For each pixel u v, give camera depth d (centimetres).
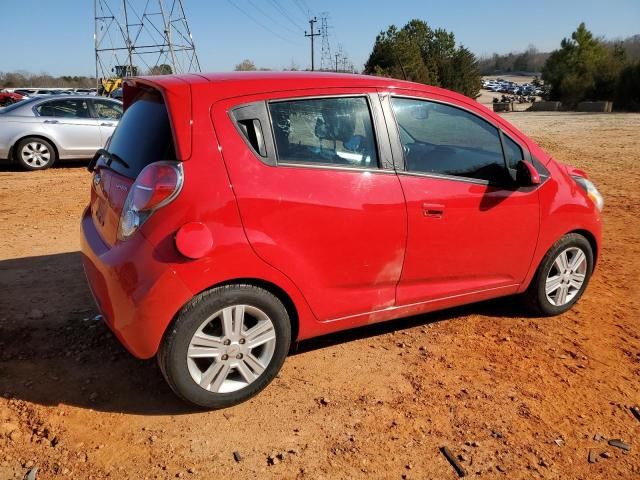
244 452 282
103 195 342
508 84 11900
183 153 290
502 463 282
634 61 5625
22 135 1091
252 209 297
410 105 360
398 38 6762
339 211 322
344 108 336
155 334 286
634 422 319
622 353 395
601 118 3384
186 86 304
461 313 451
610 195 933
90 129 1149
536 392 342
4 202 810
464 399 332
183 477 264
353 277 339
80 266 531
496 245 391
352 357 375
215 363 304
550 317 447
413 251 356
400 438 297
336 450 286
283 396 329
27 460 271
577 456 290
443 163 367
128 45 3681
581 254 443
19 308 432
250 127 307
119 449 281
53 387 331
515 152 402
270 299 310
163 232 282
